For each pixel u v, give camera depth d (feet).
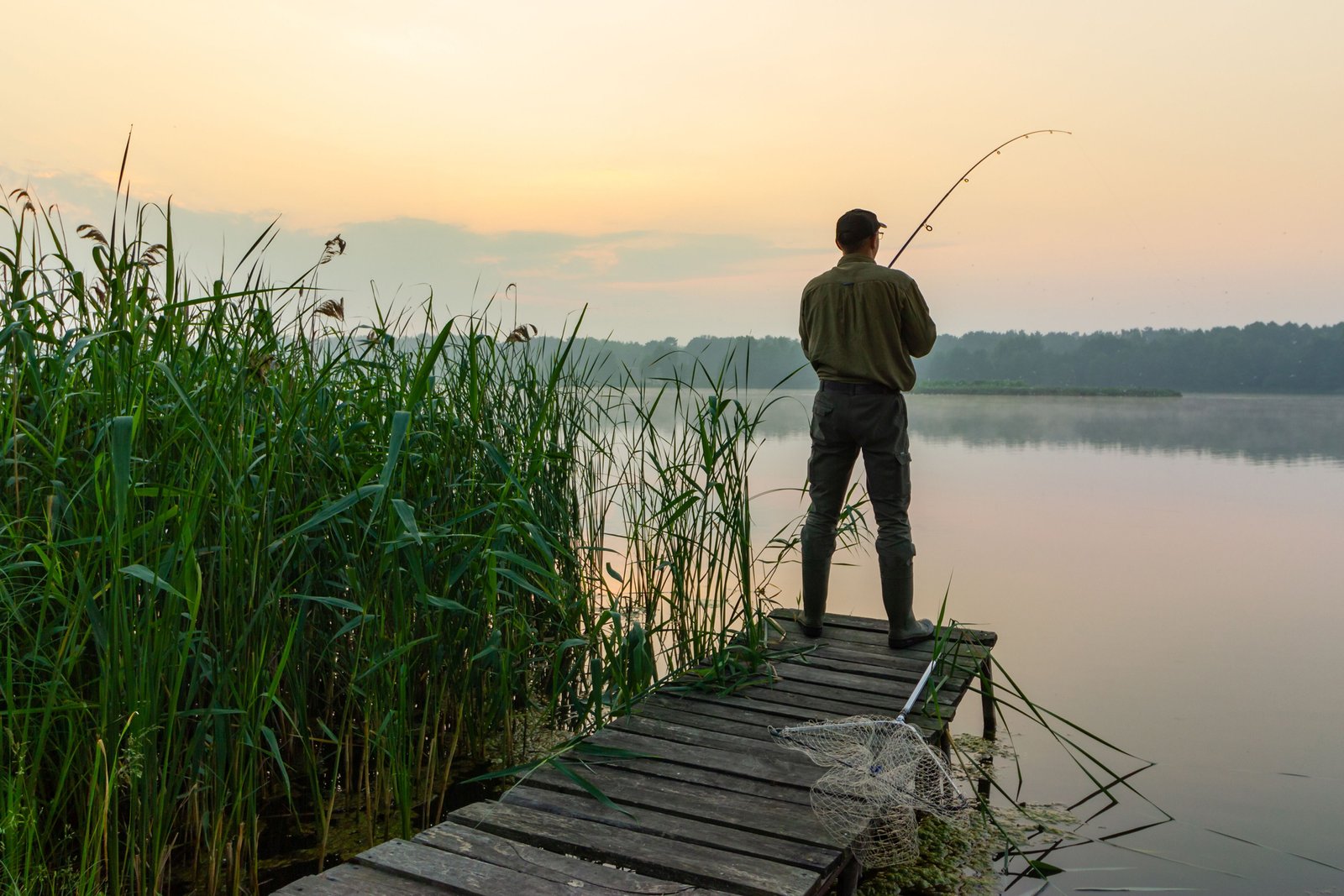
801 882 7.90
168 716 8.40
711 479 13.87
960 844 11.62
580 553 16.01
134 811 8.38
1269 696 16.79
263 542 9.52
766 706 12.42
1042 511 38.60
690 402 14.70
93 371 9.03
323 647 11.73
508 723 12.70
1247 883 10.64
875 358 13.85
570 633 13.71
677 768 10.43
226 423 8.79
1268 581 25.63
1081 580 25.79
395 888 7.68
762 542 29.04
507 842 8.54
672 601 14.19
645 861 8.29
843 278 13.96
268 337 10.36
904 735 9.64
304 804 11.71
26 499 9.01
